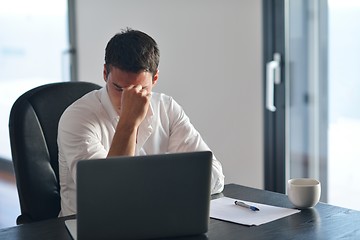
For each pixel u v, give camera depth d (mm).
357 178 3594
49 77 4605
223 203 2064
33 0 4531
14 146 2252
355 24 3473
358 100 3512
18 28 4543
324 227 1806
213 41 4008
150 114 2316
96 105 2236
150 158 1619
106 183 1583
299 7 3715
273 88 3801
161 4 4191
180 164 1653
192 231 1714
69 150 2139
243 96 3932
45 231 1799
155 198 1646
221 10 3945
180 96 4219
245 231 1771
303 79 3766
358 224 1839
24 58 4574
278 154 3877
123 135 2016
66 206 2250
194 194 1687
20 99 2330
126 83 2086
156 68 2150
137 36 2109
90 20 4434
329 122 3691
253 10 3826
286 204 2070
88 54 4469
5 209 4516
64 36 4562
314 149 3789
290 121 3826
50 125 2365
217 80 4031
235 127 4008
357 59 3484
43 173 2289
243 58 3900
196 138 2420
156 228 1669
